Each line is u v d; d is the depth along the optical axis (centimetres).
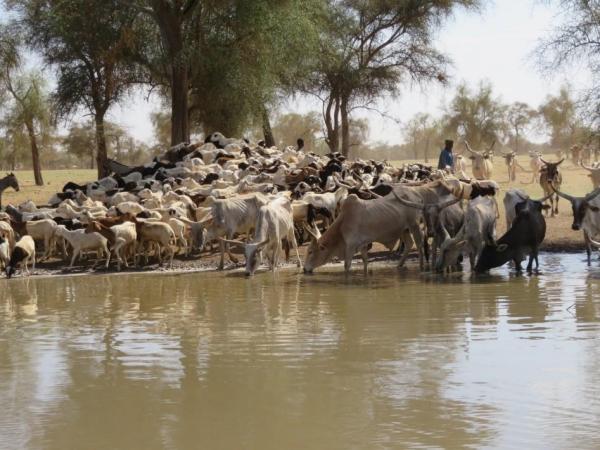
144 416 888
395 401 918
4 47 3919
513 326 1293
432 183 2067
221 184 2680
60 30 3578
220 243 2130
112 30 3731
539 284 1742
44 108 5147
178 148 3400
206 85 3728
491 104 8688
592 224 2036
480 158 3703
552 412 870
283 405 913
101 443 813
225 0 3541
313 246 2014
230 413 892
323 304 1545
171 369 1072
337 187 2506
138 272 2114
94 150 7769
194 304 1578
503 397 923
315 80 4741
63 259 2252
